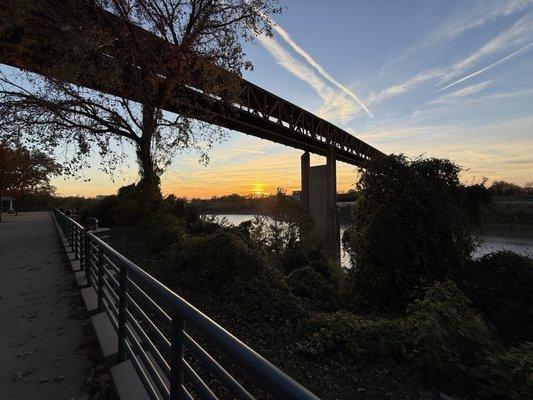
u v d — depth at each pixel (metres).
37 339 4.48
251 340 5.07
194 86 14.51
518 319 7.81
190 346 1.85
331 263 16.78
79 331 4.73
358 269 9.75
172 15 13.11
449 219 9.41
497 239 40.22
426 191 9.68
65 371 3.66
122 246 10.99
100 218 17.83
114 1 11.98
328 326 5.34
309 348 4.86
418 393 4.23
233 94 14.87
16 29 11.57
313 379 4.24
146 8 12.67
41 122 13.30
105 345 3.80
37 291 6.81
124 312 3.48
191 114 15.16
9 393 3.25
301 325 5.50
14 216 47.56
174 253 7.85
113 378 3.12
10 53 12.12
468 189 11.35
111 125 15.08
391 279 9.10
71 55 10.72
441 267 9.02
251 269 6.86
